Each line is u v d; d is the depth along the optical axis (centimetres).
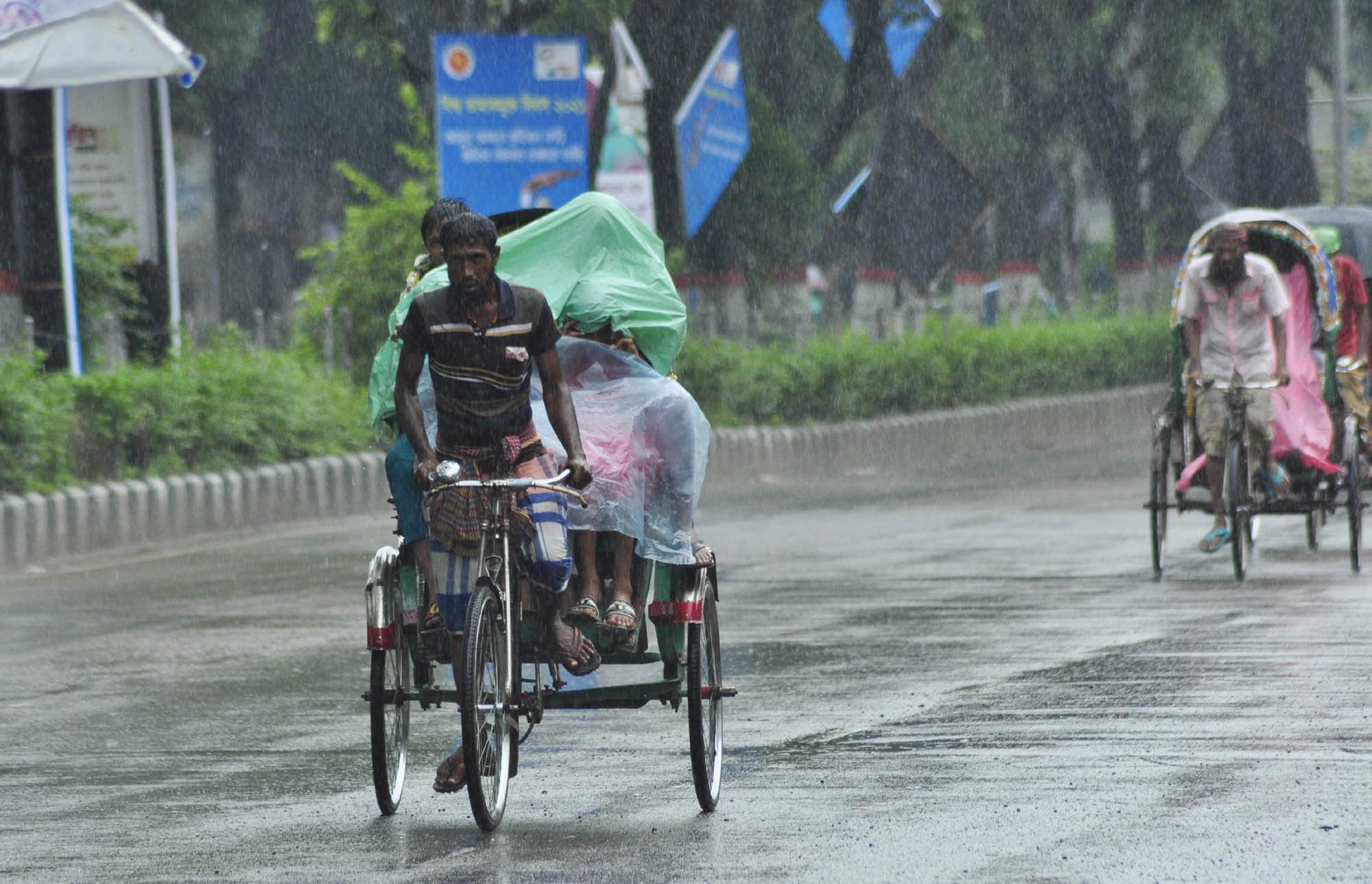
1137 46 13788
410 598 2159
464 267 2028
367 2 8831
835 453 8175
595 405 2167
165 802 2259
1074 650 3272
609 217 2300
